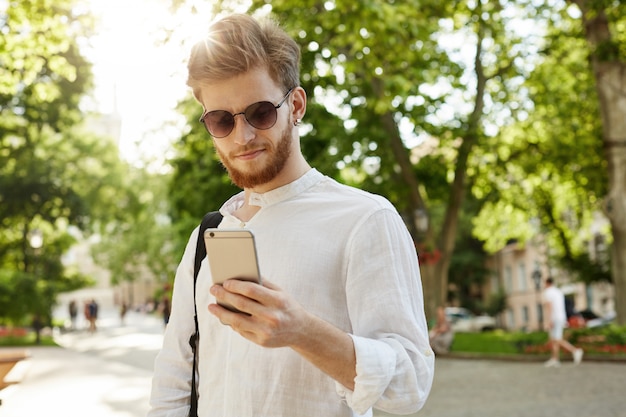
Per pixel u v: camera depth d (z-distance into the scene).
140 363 21.52
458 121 26.53
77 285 48.59
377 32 13.95
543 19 25.17
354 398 2.01
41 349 29.86
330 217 2.29
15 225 41.47
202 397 2.41
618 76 19.81
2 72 15.03
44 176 39.56
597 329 19.98
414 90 23.75
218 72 2.25
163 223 59.94
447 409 11.75
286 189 2.36
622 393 12.77
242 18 2.31
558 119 27.84
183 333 2.60
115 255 66.38
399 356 2.07
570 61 26.16
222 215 2.56
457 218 26.98
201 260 2.50
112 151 42.31
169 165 29.75
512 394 13.32
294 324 1.89
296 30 16.50
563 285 48.22
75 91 31.86
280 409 2.20
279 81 2.32
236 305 1.87
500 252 60.22
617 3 16.45
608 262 37.97
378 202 2.28
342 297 2.26
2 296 33.62
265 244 2.31
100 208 43.12
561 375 16.14
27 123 34.91
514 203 32.62
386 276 2.20
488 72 27.00
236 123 2.28
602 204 20.33
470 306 61.06
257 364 2.23
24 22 14.06
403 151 25.20
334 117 24.09
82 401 12.58
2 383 6.19
